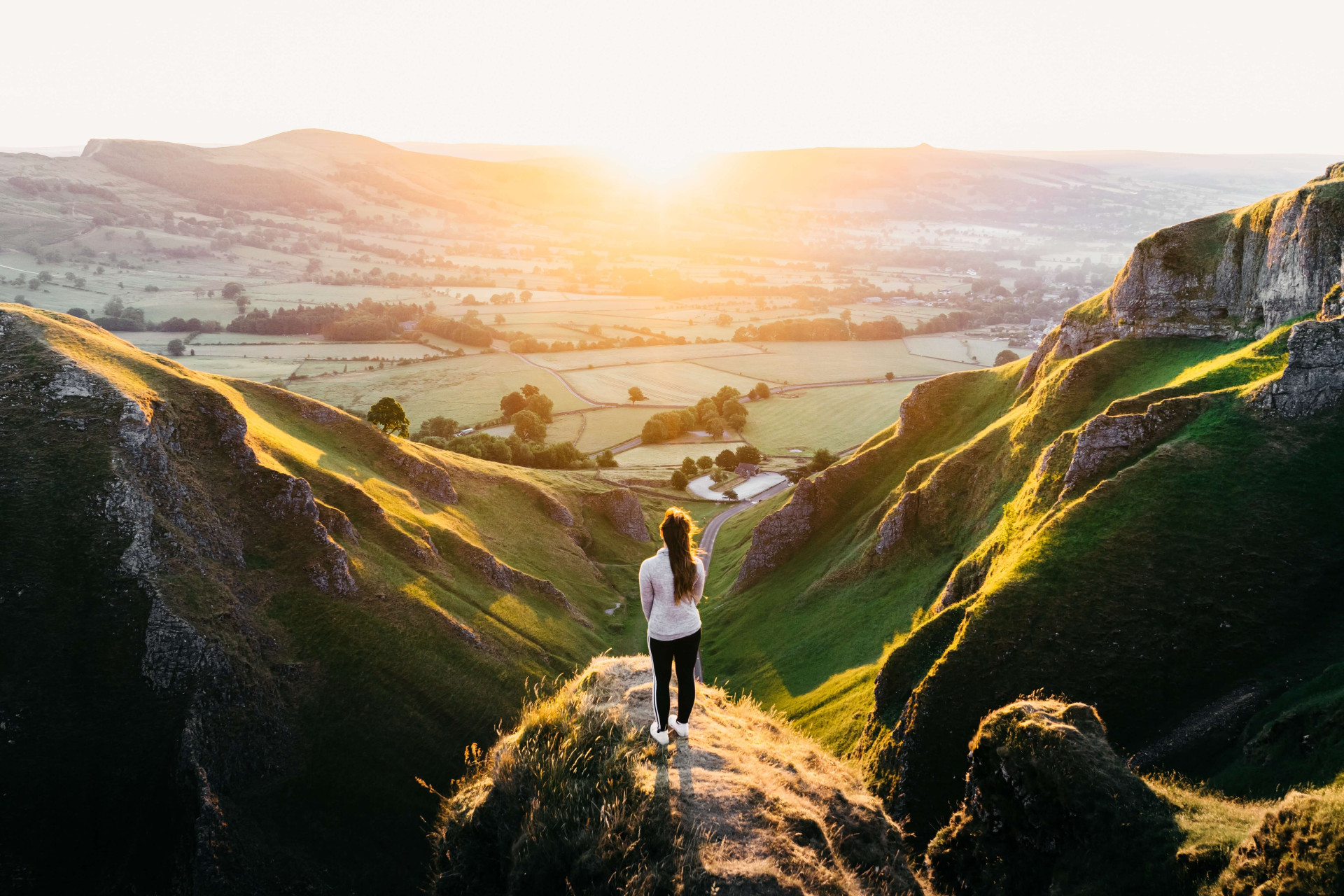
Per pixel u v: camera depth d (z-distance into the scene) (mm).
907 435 82188
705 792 9562
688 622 10289
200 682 44188
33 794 38562
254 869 40500
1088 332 66125
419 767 49875
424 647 57156
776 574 79375
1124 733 28062
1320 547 30672
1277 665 27406
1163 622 30562
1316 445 34500
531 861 8719
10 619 42531
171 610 45156
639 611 89188
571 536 100438
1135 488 36219
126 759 40688
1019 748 16047
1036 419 58094
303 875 42125
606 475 148875
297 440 75500
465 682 56344
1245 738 24297
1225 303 57000
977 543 53469
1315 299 47500
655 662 10398
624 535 112938
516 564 82938
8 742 39406
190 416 58625
